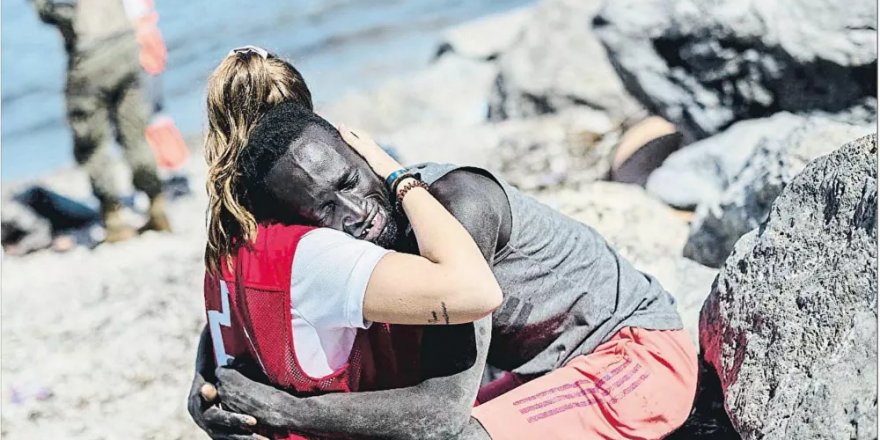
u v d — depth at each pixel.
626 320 4.71
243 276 4.18
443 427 4.17
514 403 4.39
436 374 4.21
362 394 4.21
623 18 10.09
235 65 4.27
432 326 4.20
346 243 4.04
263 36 18.23
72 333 8.09
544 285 4.57
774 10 9.04
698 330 5.34
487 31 15.66
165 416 6.78
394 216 4.22
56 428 6.77
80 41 10.58
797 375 4.28
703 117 9.51
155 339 7.79
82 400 7.07
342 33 18.36
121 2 10.75
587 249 4.74
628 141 9.72
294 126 4.15
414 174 4.29
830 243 4.49
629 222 6.84
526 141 10.48
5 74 16.94
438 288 3.88
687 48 9.59
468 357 4.22
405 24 18.83
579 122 10.54
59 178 13.45
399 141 11.58
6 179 13.95
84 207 11.80
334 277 3.99
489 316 4.31
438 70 14.88
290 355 4.16
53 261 10.27
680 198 8.41
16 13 19.11
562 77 11.14
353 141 4.30
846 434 3.92
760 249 4.86
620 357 4.58
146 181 11.00
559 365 4.66
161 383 7.18
